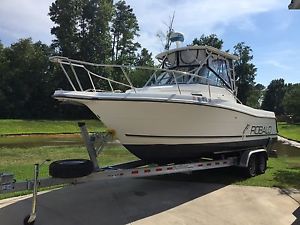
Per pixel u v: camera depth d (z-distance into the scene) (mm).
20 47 49188
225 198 7402
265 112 10828
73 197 7230
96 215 6176
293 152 17312
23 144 19781
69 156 13789
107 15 53531
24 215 5988
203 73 8961
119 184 8492
